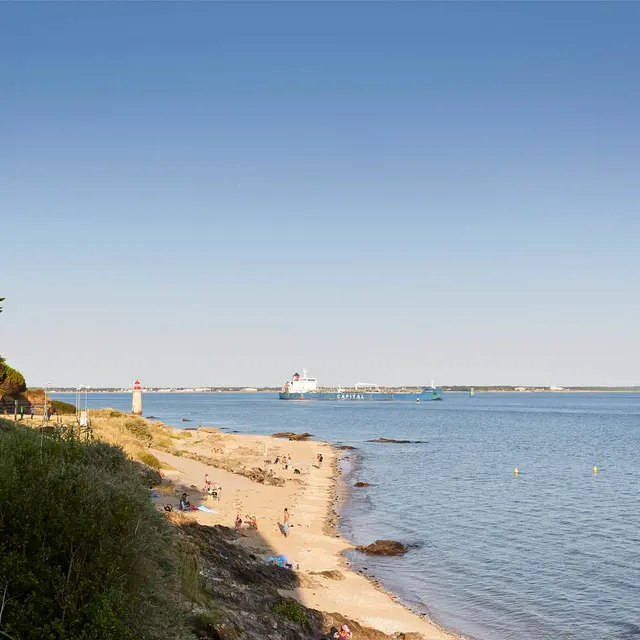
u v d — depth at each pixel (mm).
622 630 26047
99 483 11969
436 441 114812
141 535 11977
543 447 103250
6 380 62219
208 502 42188
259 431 141875
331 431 141250
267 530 38344
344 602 26766
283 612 20750
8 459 11539
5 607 9438
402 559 35625
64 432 15148
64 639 9375
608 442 112188
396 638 23266
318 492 57344
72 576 10516
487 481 65938
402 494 57469
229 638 15578
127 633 10148
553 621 26984
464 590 30562
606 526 44750
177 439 86750
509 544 39469
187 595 16531
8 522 10430
